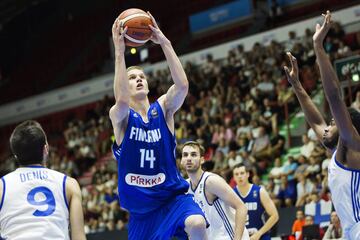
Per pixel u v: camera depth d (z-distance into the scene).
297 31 21.16
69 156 24.20
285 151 16.58
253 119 17.47
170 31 28.06
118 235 14.45
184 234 5.64
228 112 18.53
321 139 5.36
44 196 4.42
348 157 4.57
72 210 4.45
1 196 4.41
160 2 29.44
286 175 13.97
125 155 5.53
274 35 21.77
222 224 6.97
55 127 28.83
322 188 12.60
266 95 18.30
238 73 20.30
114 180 18.67
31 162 4.55
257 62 20.02
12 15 31.78
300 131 17.34
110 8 31.42
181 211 5.50
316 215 11.95
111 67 29.05
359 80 13.55
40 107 29.77
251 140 16.62
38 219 4.32
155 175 5.55
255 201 8.35
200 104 20.00
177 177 5.65
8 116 31.08
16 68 32.66
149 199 5.55
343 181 4.60
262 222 8.38
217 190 6.80
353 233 4.63
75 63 30.67
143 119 5.65
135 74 5.83
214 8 25.80
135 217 5.68
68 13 33.00
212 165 16.00
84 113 28.08
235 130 17.55
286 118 16.88
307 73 18.36
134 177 5.53
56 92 29.16
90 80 28.00
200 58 23.78
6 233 4.32
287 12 23.39
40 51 32.47
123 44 5.42
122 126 5.58
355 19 20.09
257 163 15.70
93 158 22.86
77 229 4.40
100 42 30.55
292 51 19.08
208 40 25.83
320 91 17.80
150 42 26.50
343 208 4.66
